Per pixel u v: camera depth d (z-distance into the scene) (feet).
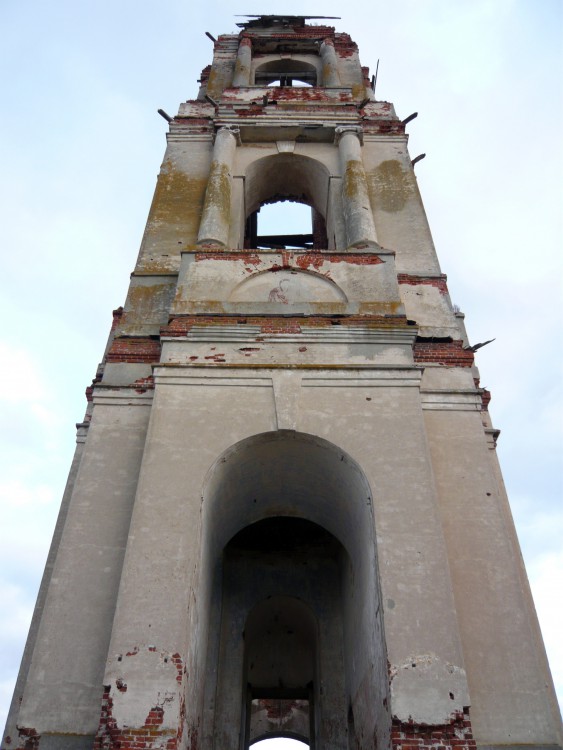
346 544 37.22
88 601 28.32
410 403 33.35
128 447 33.40
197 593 29.07
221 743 40.45
